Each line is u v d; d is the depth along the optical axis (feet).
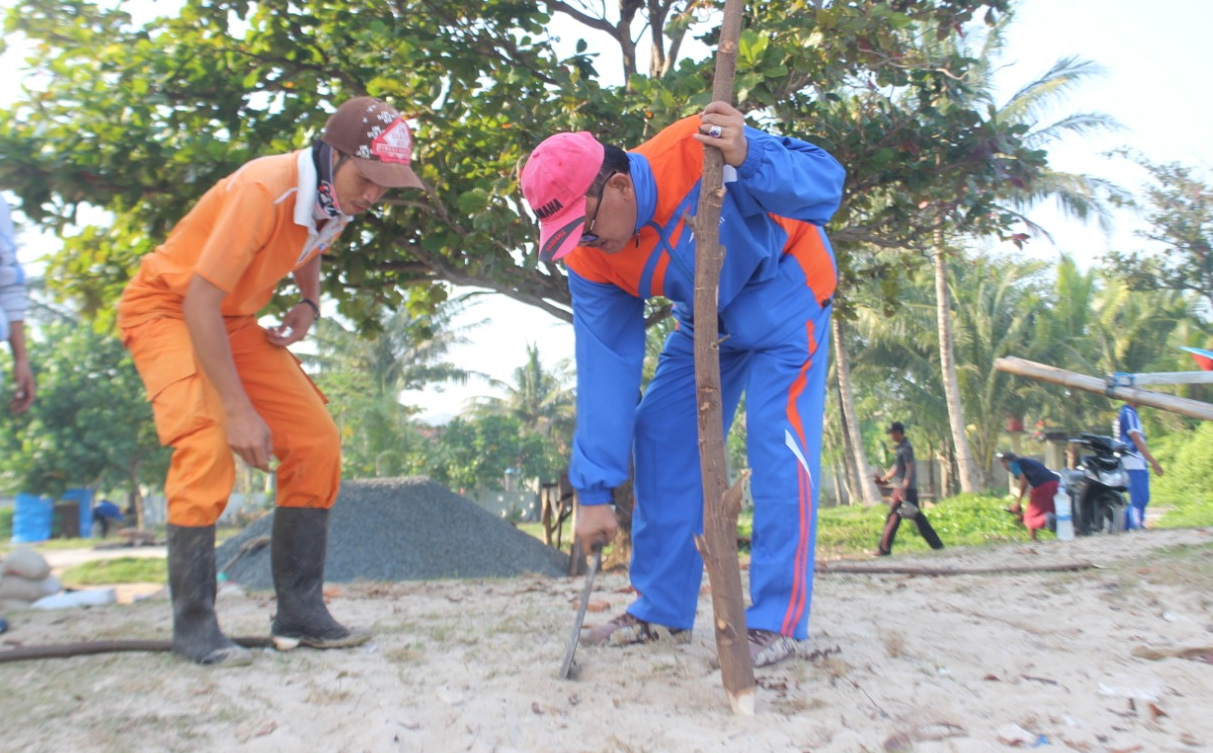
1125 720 8.62
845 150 29.68
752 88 25.03
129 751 7.66
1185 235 90.63
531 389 144.15
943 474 105.40
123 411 96.53
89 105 27.63
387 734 8.22
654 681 10.14
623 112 28.30
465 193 27.32
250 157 26.55
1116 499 36.37
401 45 27.73
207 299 9.83
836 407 108.47
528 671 10.52
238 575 29.45
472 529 34.76
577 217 9.77
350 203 10.56
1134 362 90.07
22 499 99.40
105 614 14.52
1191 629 11.97
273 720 8.52
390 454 98.58
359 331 33.35
